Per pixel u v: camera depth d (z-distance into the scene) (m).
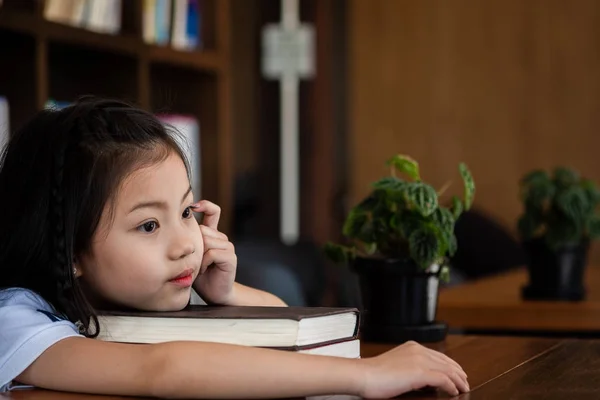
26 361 1.17
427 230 1.76
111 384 1.11
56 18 3.04
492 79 6.17
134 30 3.40
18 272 1.29
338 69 6.32
